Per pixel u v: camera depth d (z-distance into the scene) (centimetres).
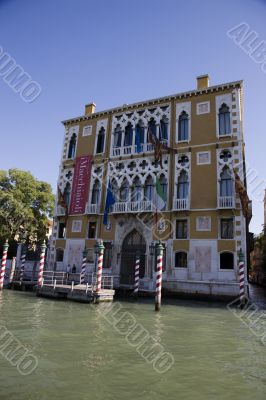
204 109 2427
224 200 2159
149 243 2347
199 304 1891
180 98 2538
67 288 1877
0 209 2941
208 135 2356
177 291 2145
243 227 2083
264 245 4119
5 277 2622
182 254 2233
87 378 667
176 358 826
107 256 2519
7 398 562
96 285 1862
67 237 2719
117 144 2750
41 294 1983
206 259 2142
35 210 3212
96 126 2884
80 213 2705
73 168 2889
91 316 1361
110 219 2556
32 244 3253
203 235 2183
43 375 674
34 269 2753
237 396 604
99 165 2753
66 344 910
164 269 2255
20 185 3131
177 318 1403
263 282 4606
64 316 1338
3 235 2941
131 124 2716
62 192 2881
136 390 617
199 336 1080
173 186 2378
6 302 1684
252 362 811
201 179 2292
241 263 1870
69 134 3009
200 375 709
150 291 2139
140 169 2552
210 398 591
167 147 2409
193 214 2248
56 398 568
